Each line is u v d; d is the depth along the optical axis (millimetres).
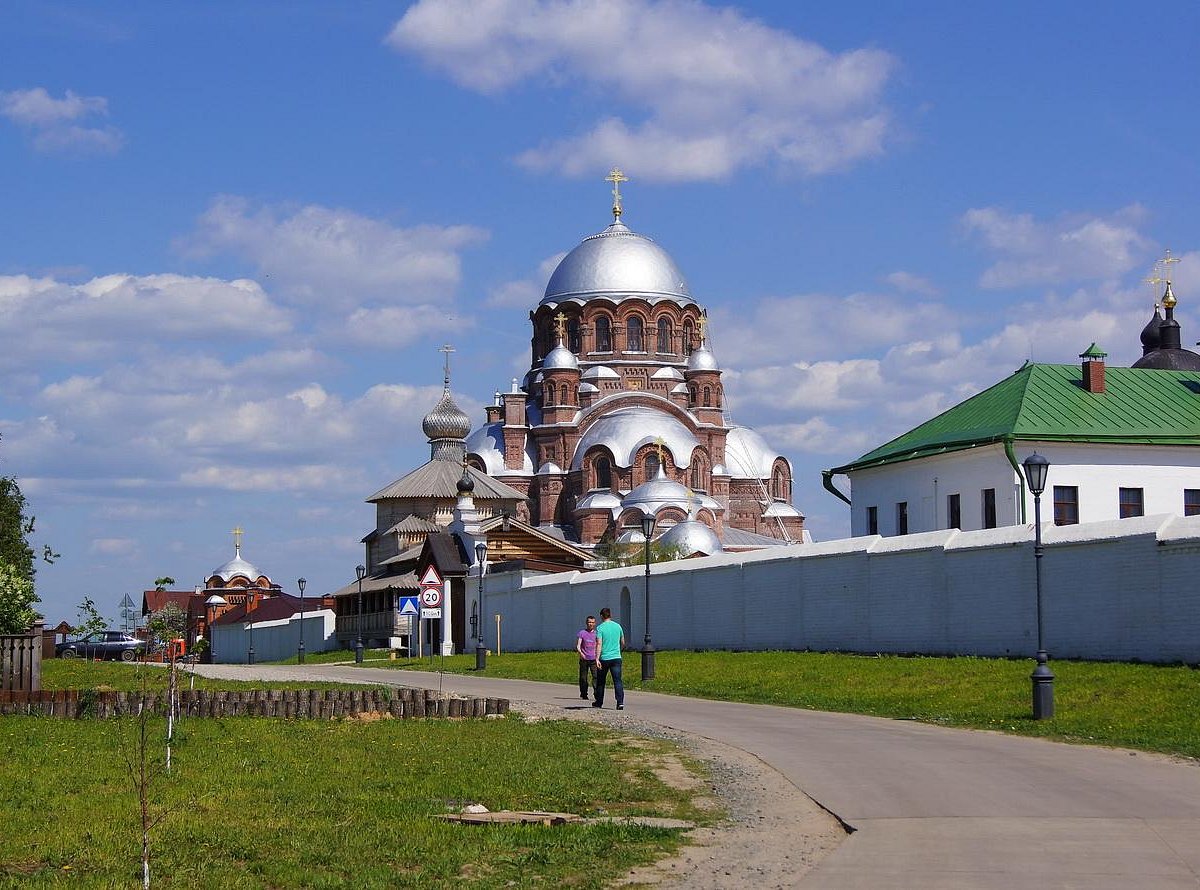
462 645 75562
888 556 40812
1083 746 23203
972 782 18984
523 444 118875
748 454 123562
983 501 52344
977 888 12836
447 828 15969
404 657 76875
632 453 111938
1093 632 33406
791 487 125875
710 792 19000
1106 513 50875
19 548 68750
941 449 53750
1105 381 54562
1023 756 21750
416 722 27781
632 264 119938
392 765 21281
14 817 16688
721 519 111688
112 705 28672
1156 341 93188
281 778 19875
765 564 46625
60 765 21156
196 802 17484
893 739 24438
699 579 50406
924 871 13578
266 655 103938
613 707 32375
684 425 116812
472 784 19422
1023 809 16844
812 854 14844
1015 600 36125
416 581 81938
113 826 16188
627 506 105875
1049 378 54969
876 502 59062
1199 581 30453
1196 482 51875
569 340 120000
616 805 18062
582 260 120750
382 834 15641
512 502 109625
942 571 38719
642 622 54375
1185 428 51906
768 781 19719
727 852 15008
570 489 115562
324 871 14016
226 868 14195
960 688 31281
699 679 39438
